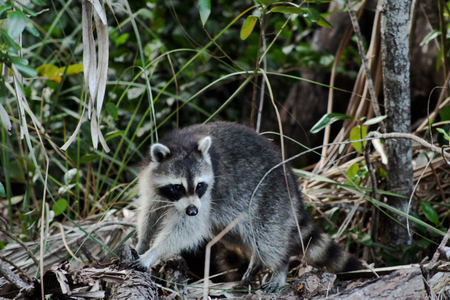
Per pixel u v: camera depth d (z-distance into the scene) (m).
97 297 4.40
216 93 11.44
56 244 6.44
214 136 6.64
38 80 9.09
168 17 10.88
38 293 4.51
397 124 6.53
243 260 6.95
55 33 9.94
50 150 9.28
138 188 6.86
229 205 6.48
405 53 6.21
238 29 11.65
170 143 6.50
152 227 6.49
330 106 8.48
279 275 6.20
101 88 5.00
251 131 6.84
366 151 6.41
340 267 6.10
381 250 7.02
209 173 6.28
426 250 7.01
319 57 9.79
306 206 7.31
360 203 7.43
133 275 4.83
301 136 11.40
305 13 6.22
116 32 10.21
